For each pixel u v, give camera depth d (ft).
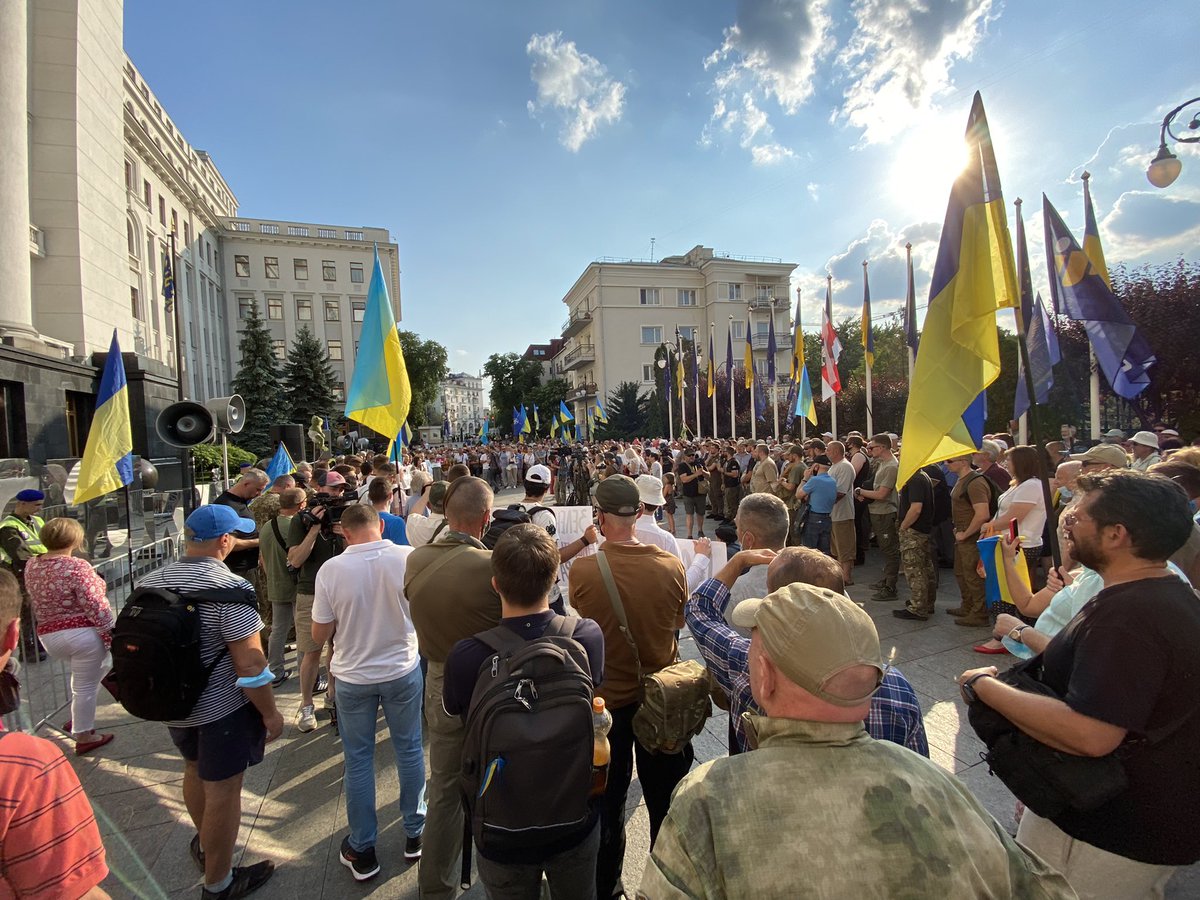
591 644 6.58
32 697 14.08
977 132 10.03
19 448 38.88
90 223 52.19
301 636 13.82
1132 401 34.17
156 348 104.27
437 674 7.91
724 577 7.44
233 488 18.17
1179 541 5.18
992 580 13.94
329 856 9.30
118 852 9.54
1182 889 7.91
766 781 3.43
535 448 93.86
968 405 10.02
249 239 156.56
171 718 7.77
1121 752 5.02
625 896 8.04
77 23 50.93
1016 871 3.53
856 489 26.48
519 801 5.52
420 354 173.17
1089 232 27.68
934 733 12.09
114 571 22.41
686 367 119.55
